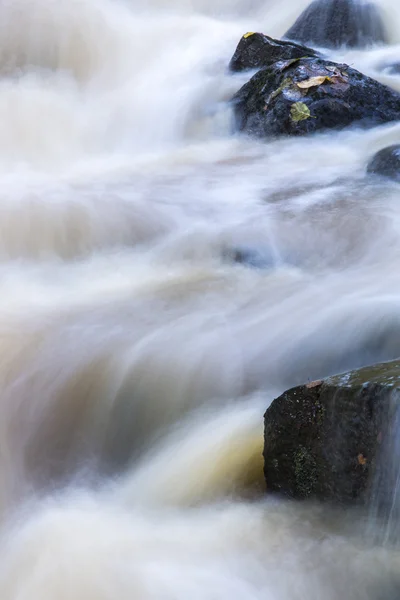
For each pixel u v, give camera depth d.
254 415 4.25
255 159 8.84
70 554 3.35
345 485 3.21
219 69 12.46
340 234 6.21
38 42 14.38
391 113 9.10
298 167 8.26
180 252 6.59
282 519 3.38
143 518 3.64
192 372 4.59
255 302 5.41
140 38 14.30
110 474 4.26
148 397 4.52
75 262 6.73
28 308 5.57
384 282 5.40
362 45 13.28
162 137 10.98
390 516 2.94
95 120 11.69
